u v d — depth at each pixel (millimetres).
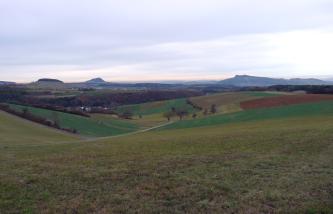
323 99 74375
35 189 14555
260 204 12461
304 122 50781
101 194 13852
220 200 12969
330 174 16641
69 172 17719
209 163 19703
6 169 18672
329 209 11734
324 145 24969
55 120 91438
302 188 14352
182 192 13945
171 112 114938
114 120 107750
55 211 11938
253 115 69562
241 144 27328
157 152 24672
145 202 12836
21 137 57500
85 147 30797
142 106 136750
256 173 17047
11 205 12539
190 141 31516
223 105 102312
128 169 18266
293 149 23906
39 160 21953
